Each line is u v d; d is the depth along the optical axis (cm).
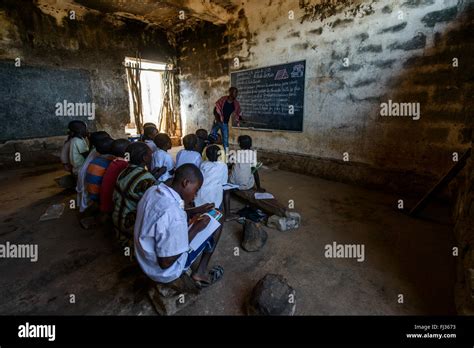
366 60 317
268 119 457
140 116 627
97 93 546
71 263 183
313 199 298
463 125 256
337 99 354
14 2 433
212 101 587
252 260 185
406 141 297
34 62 464
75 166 312
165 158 258
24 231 231
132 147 169
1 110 440
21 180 391
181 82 661
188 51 616
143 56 597
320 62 365
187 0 441
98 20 525
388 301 143
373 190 325
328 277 165
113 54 555
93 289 156
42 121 485
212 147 216
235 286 158
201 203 196
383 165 321
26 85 460
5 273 173
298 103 404
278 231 225
